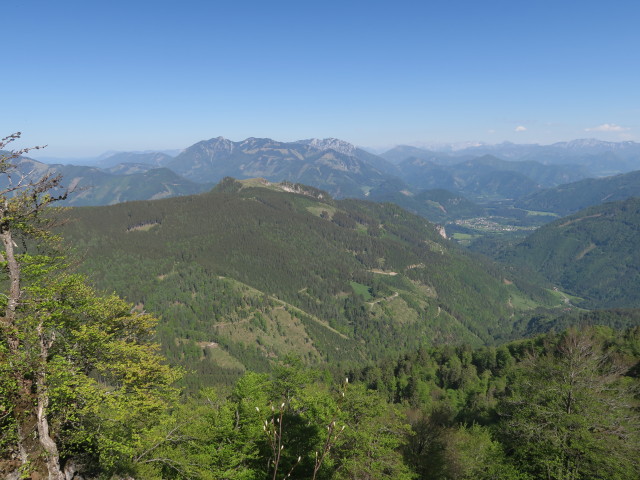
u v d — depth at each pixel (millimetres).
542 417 30391
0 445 19719
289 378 45188
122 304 24562
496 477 30172
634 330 92875
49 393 18625
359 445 31344
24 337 18734
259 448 30953
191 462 26688
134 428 23766
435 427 48375
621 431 27844
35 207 19750
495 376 112000
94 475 22969
